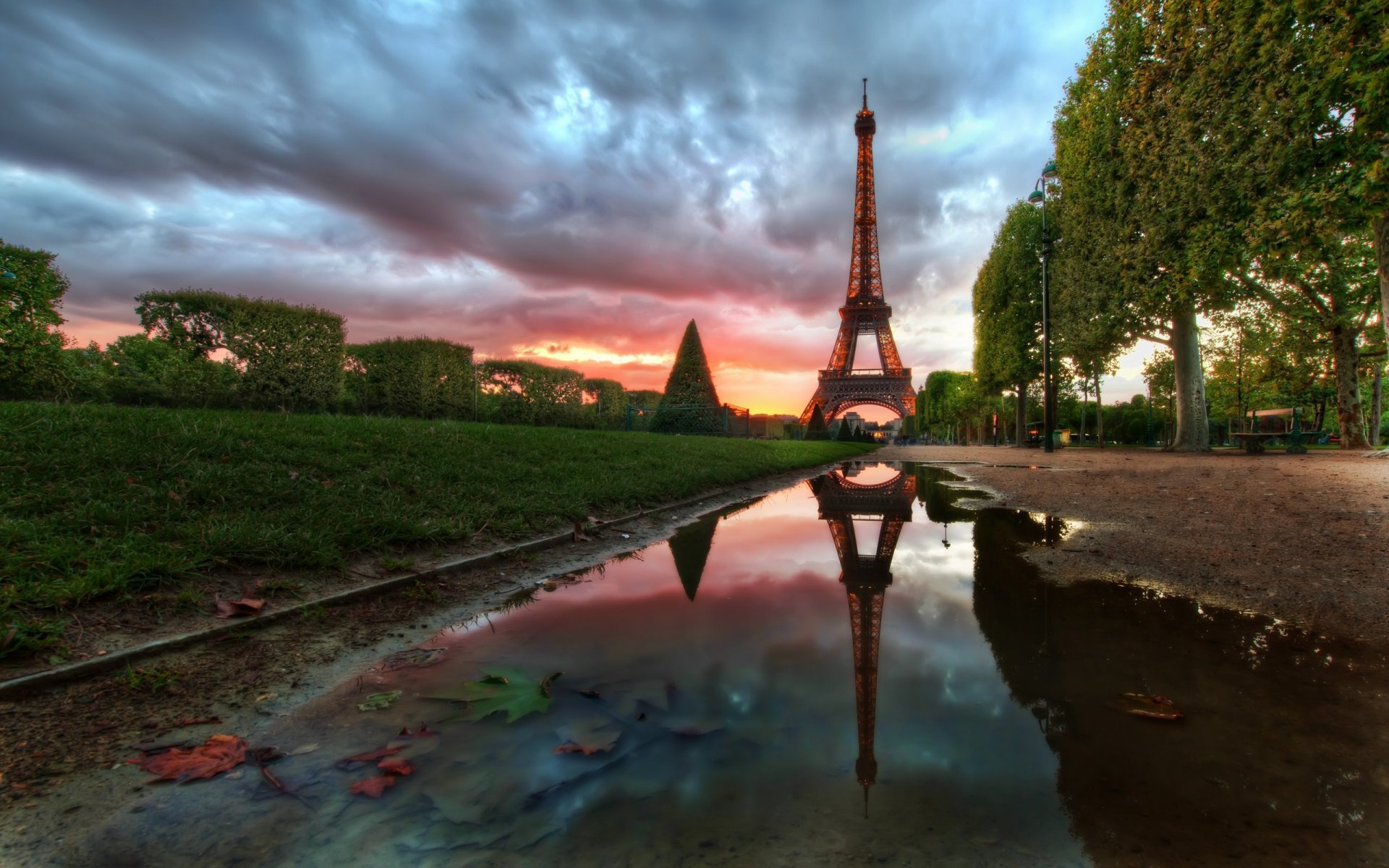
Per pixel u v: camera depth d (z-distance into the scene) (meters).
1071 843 1.40
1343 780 1.65
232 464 4.62
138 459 4.21
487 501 5.38
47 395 9.05
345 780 1.69
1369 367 22.19
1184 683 2.30
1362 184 8.08
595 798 1.60
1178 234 12.70
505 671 2.48
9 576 2.57
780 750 1.84
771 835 1.44
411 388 13.79
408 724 2.02
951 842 1.41
